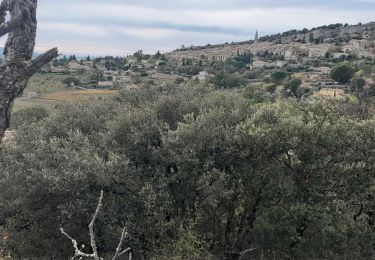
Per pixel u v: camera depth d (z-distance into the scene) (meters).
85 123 21.62
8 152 18.38
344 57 173.25
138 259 17.62
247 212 18.81
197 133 16.19
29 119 26.22
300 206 16.56
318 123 17.42
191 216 17.70
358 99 29.09
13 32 4.79
